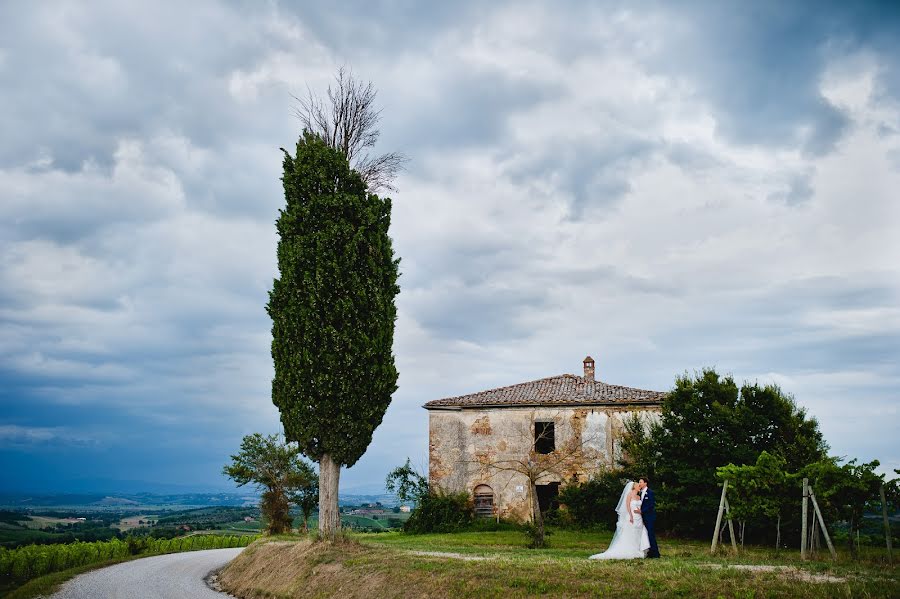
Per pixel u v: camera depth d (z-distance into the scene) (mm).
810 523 19125
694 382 30469
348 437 20516
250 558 22344
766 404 29469
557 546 23266
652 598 11039
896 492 15680
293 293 21031
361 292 21047
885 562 14930
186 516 108250
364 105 24422
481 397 36844
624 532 16219
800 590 10516
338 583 16016
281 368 21062
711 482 27547
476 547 21844
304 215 21484
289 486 43062
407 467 35094
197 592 19672
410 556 16922
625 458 33688
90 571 25141
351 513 88125
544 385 38719
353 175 22234
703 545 24750
